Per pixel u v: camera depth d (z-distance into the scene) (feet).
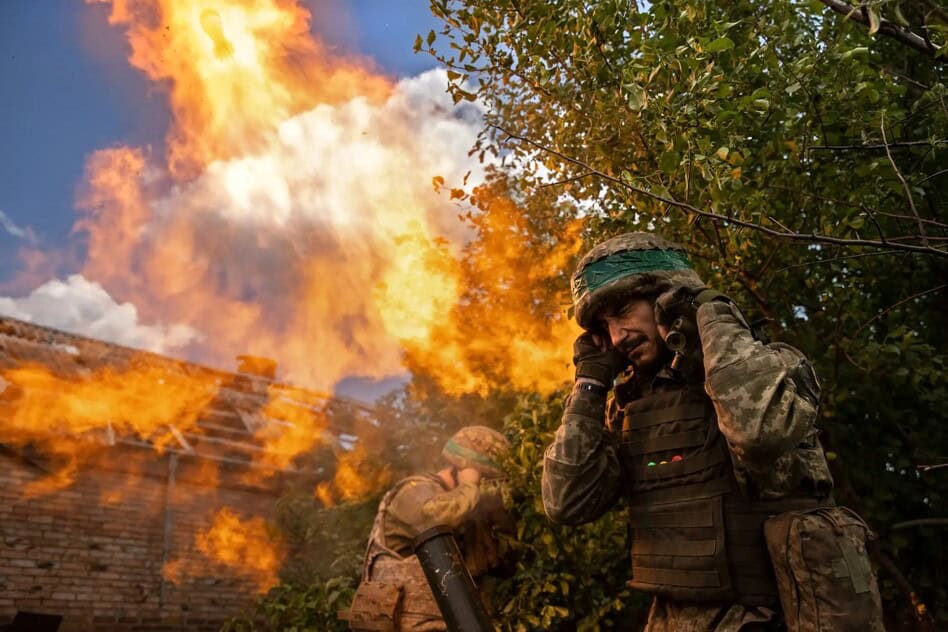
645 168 9.18
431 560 8.38
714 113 7.85
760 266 10.20
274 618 13.87
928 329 11.48
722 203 8.14
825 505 6.03
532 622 11.00
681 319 6.30
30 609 27.37
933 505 10.82
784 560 5.59
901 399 11.27
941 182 9.63
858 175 8.97
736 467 5.83
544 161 10.19
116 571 30.07
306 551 25.32
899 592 10.61
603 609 11.28
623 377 8.14
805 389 5.85
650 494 6.44
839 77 8.41
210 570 32.32
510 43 8.81
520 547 11.28
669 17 8.25
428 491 10.97
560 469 6.66
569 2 8.50
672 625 6.17
